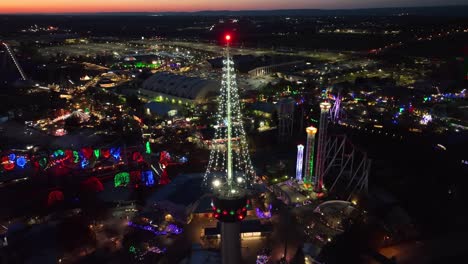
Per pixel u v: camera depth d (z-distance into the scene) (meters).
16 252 54.25
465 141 98.62
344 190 74.94
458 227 63.28
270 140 105.06
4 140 99.25
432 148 95.75
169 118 121.56
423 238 60.50
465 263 54.06
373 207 67.31
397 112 121.94
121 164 80.81
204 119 118.00
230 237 38.56
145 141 97.50
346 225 60.69
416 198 72.44
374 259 53.31
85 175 77.44
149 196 72.44
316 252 53.81
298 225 63.53
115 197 71.44
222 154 94.19
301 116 117.31
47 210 65.94
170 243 58.81
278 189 74.12
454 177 80.50
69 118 113.44
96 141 96.62
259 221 62.25
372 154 92.38
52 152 77.25
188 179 76.25
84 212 64.19
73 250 55.25
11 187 73.31
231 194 37.81
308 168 74.19
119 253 56.12
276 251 56.69
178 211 64.94
